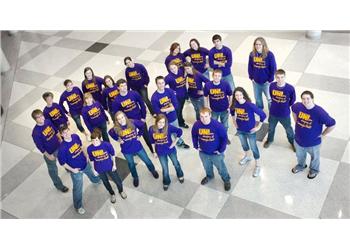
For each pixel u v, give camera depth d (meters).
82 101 5.71
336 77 6.12
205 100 5.54
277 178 4.72
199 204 4.60
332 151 4.93
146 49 7.82
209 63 5.79
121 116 4.37
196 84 5.37
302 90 5.94
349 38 7.00
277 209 4.38
